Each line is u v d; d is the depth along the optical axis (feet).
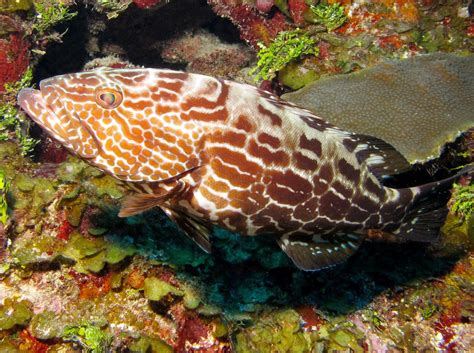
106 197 3.16
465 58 3.67
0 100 3.66
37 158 4.08
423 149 3.44
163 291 2.90
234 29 5.80
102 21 5.34
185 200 2.77
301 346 3.18
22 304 2.75
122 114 2.60
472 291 3.50
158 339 2.83
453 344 3.36
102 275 2.93
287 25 4.31
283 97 3.67
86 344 2.67
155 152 2.65
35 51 4.06
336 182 2.88
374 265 3.65
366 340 3.33
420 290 3.56
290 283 3.43
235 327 3.08
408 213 3.15
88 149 2.62
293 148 2.75
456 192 3.64
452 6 3.86
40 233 2.96
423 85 3.57
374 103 3.56
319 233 3.04
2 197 2.85
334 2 3.96
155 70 2.65
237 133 2.66
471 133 3.53
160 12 5.39
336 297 3.49
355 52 3.82
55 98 2.55
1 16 3.70
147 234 3.09
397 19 3.89
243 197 2.75
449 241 3.70
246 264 3.38
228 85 2.68
